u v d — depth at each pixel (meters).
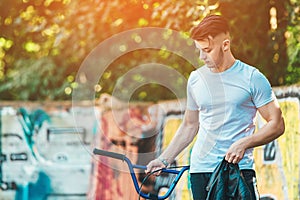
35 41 15.50
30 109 13.42
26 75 15.88
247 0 11.85
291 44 11.55
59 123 13.28
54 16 14.73
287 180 9.42
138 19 13.30
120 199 12.35
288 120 9.45
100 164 12.77
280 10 11.69
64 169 13.20
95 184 12.84
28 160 13.45
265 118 6.46
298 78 11.49
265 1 11.77
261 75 6.44
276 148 9.67
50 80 15.69
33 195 13.38
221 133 6.49
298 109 9.24
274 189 9.73
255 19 11.88
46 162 13.34
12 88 16.02
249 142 6.31
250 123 6.50
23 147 13.45
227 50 6.48
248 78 6.42
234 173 6.35
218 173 6.38
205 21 6.46
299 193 9.18
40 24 14.95
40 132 13.36
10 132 13.49
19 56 15.88
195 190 6.62
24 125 13.45
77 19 14.30
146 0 12.94
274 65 11.82
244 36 11.95
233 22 11.91
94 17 13.93
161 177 11.49
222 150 6.49
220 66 6.50
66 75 15.54
